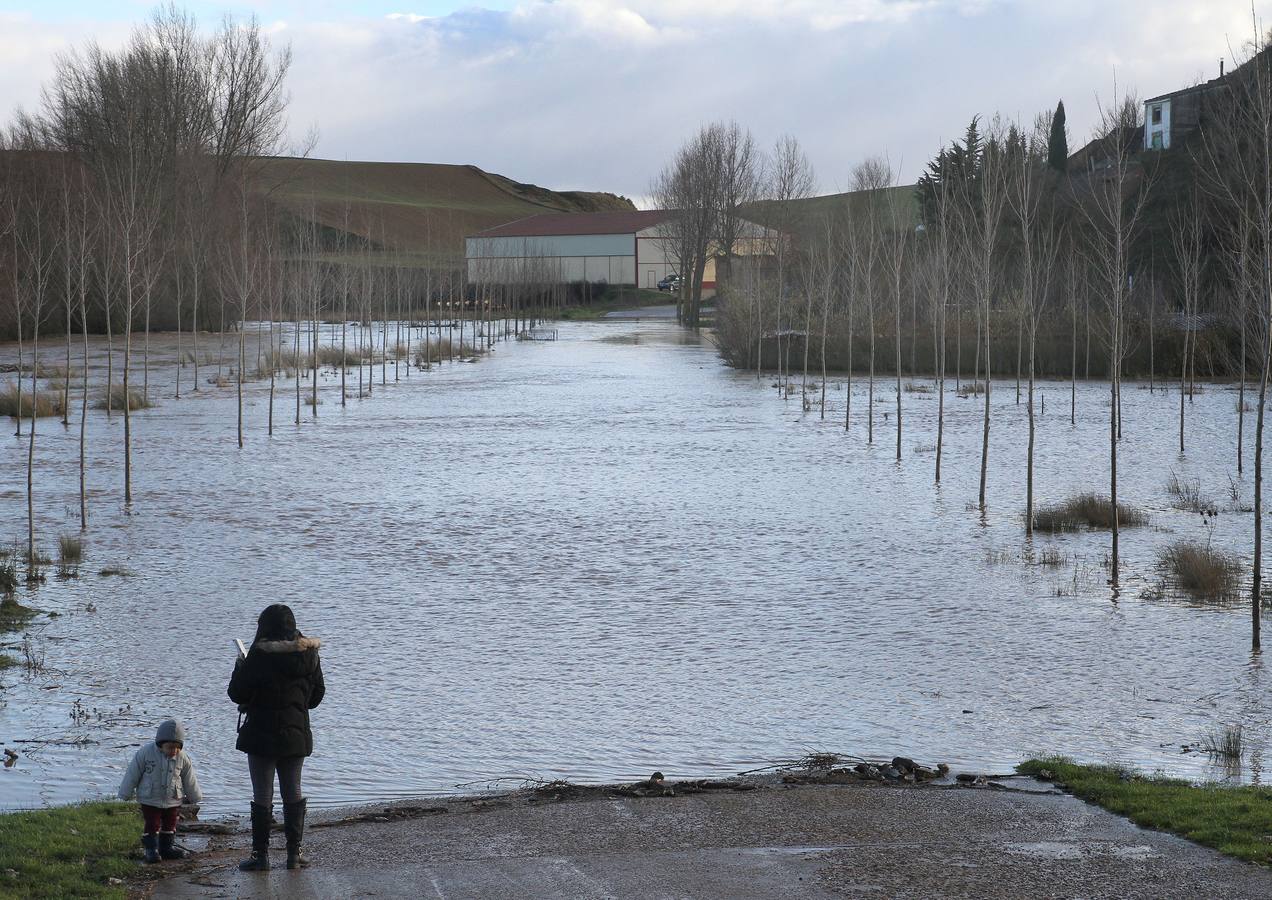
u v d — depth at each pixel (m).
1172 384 63.69
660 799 11.47
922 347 71.31
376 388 64.44
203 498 31.77
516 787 12.48
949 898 8.34
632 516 29.38
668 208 130.00
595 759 13.45
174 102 93.12
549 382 68.44
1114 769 12.33
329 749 13.79
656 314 138.62
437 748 13.83
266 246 85.19
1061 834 10.00
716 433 46.16
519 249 157.25
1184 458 38.44
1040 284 70.38
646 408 55.09
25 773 12.91
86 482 34.19
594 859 9.43
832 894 8.46
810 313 69.56
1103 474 35.47
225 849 10.09
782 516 29.36
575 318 136.88
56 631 18.88
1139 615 20.03
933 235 74.88
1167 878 8.73
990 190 36.88
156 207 70.56
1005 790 11.70
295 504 30.97
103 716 14.95
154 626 19.23
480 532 27.36
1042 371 69.50
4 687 16.03
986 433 30.42
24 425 46.59
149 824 9.59
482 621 19.67
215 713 15.12
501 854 9.65
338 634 18.88
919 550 25.39
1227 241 54.41
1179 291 68.00
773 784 12.19
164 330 95.12
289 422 49.38
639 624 19.53
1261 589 21.81
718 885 8.70
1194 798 10.91
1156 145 80.44
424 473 36.38
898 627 19.34
